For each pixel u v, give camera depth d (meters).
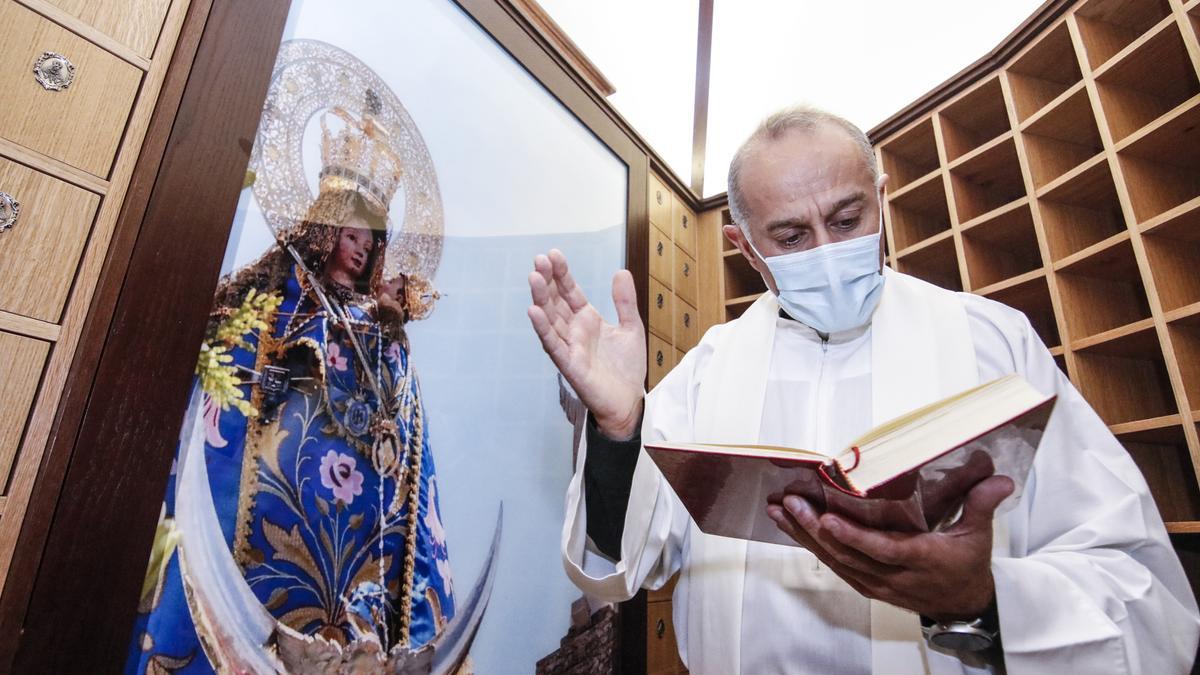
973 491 0.49
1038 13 2.02
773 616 0.85
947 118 2.36
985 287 2.14
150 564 0.80
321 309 1.08
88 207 0.80
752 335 1.10
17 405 0.71
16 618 0.67
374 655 1.06
